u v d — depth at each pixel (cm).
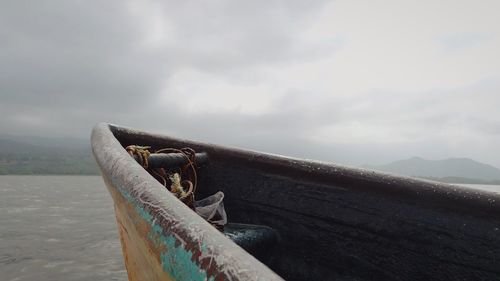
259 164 286
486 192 208
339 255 253
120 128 305
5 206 4925
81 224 3475
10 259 1984
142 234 109
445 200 217
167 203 107
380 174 238
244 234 242
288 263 268
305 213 266
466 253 213
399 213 233
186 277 78
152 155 235
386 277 237
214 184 305
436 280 222
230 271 67
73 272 1734
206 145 311
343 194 253
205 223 91
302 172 266
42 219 3744
